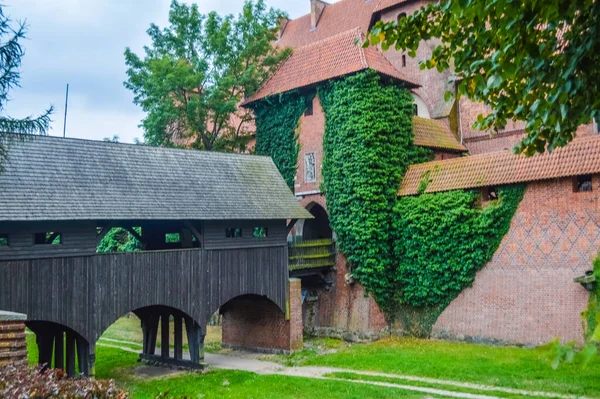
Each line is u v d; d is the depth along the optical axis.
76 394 6.82
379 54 30.77
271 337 28.03
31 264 19.12
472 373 20.64
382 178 28.16
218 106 33.38
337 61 30.34
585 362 3.53
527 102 8.46
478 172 26.02
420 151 30.39
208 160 26.92
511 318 24.78
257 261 26.14
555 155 23.78
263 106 33.75
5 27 12.70
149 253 22.31
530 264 24.28
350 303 29.59
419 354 24.44
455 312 26.83
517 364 21.41
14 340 9.42
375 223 28.08
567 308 23.03
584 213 22.72
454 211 26.17
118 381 22.69
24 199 19.17
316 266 29.53
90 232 20.75
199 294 23.86
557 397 17.30
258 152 34.03
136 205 21.86
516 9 6.39
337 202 29.41
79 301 20.23
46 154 21.33
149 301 22.16
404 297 28.55
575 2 6.21
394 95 29.22
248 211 25.38
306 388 19.97
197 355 24.22
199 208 23.73
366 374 21.95
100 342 31.88
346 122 28.70
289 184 32.25
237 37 35.53
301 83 31.22
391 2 36.47
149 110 34.06
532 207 24.30
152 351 26.38
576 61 6.75
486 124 9.63
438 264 26.97
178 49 35.19
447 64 9.45
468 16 7.16
